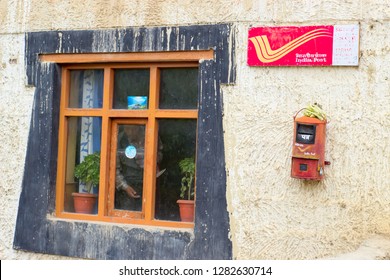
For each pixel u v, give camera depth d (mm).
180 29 6449
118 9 6707
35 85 7035
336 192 5855
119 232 6586
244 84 6203
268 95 6121
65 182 7039
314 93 5969
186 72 6613
